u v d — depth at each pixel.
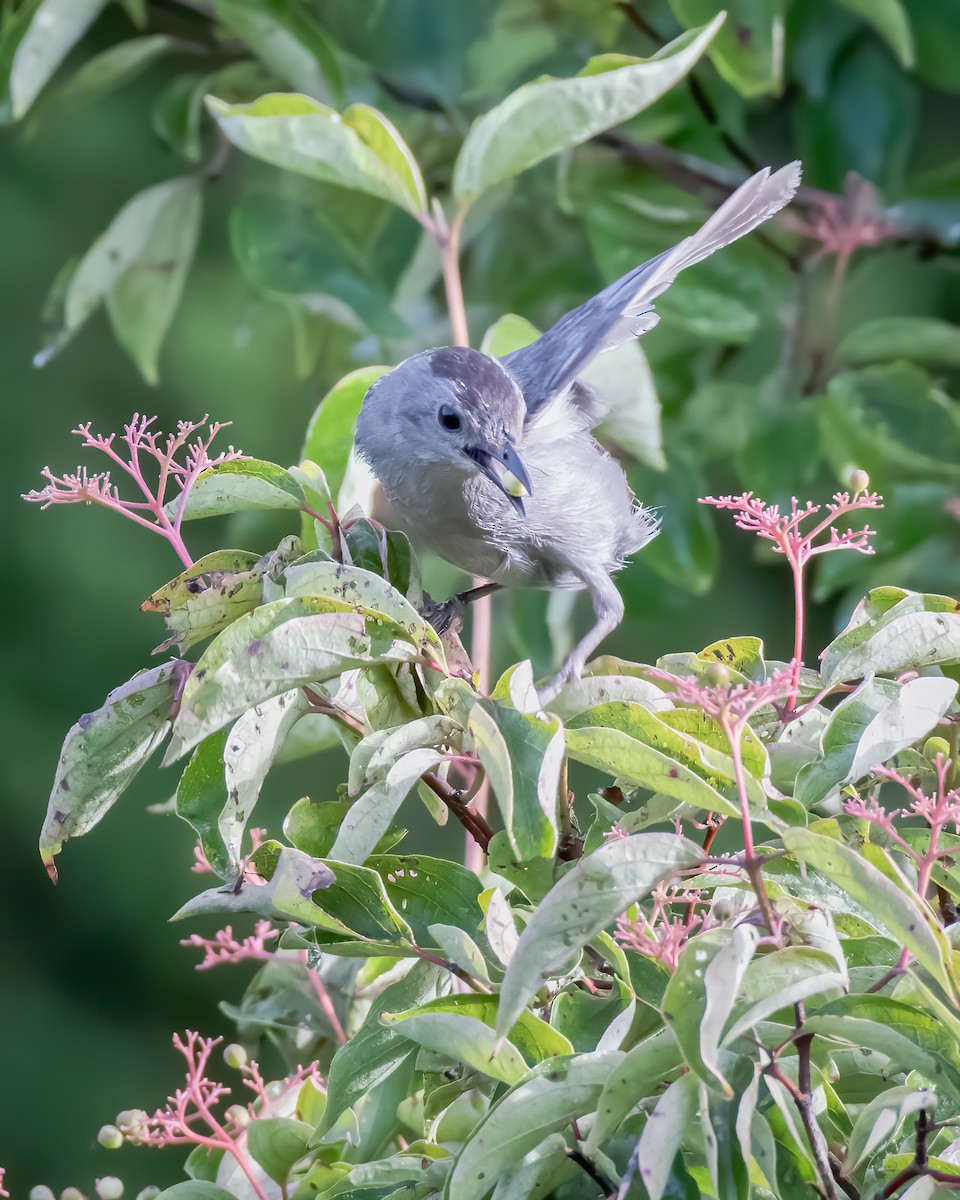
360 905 4.44
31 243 15.40
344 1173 4.72
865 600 5.12
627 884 3.72
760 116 10.20
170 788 15.39
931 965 3.60
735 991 3.53
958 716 5.09
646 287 7.19
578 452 8.15
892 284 11.15
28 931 14.87
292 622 4.51
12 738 15.02
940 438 8.74
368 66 9.91
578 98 6.71
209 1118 4.98
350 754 5.07
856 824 4.70
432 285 9.80
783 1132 3.83
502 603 10.27
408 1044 4.57
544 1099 3.82
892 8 8.20
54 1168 14.17
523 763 4.22
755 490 9.08
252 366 14.78
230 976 15.09
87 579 15.30
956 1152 4.12
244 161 11.11
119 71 9.75
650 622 9.72
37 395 15.41
